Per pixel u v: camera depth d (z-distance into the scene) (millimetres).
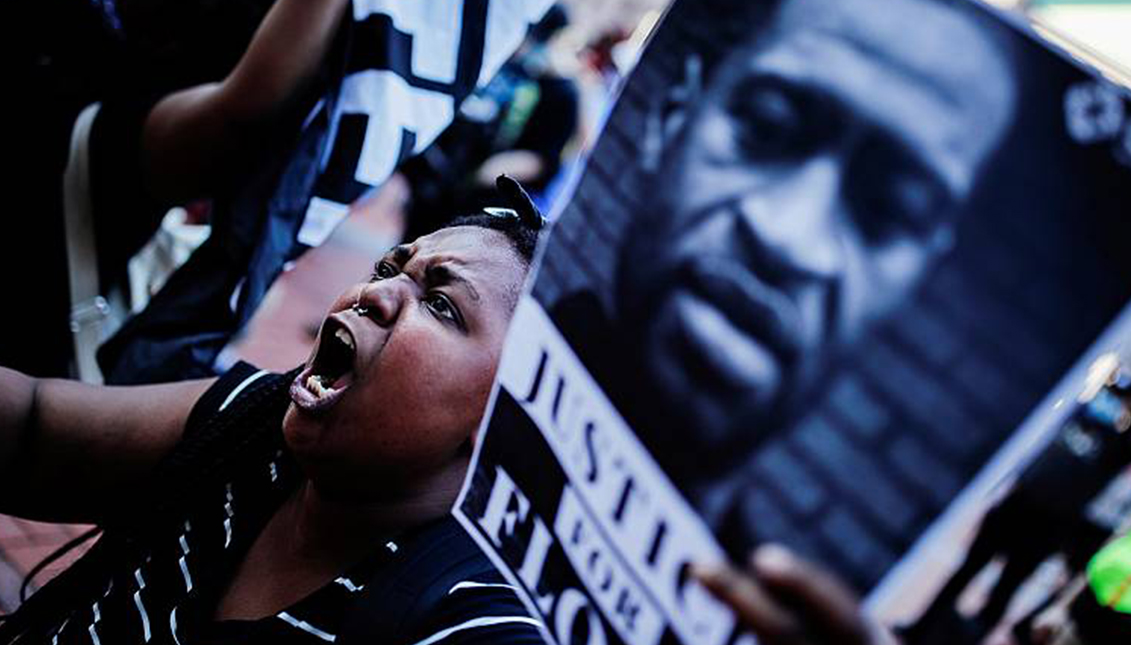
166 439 1426
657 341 771
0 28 1835
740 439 721
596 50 5926
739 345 729
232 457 1308
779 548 666
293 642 1100
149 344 1817
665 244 776
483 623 1045
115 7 1855
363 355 1110
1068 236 634
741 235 738
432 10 1802
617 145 816
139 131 1827
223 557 1233
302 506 1217
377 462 1112
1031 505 3484
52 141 1868
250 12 1879
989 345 645
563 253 844
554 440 842
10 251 1899
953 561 4156
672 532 747
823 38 723
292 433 1134
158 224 1975
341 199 1815
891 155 686
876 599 660
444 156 4879
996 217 651
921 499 654
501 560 881
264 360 4336
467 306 1116
